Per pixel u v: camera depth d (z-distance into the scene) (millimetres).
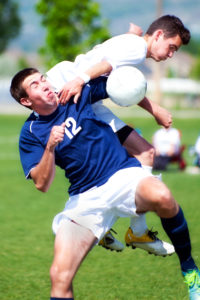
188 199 32938
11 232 25031
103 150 13984
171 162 48094
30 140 14250
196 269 14461
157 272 19391
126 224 26859
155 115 15758
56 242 13250
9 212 29641
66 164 14188
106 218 14055
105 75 14562
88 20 102312
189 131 93625
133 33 15547
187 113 166250
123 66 14383
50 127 14031
